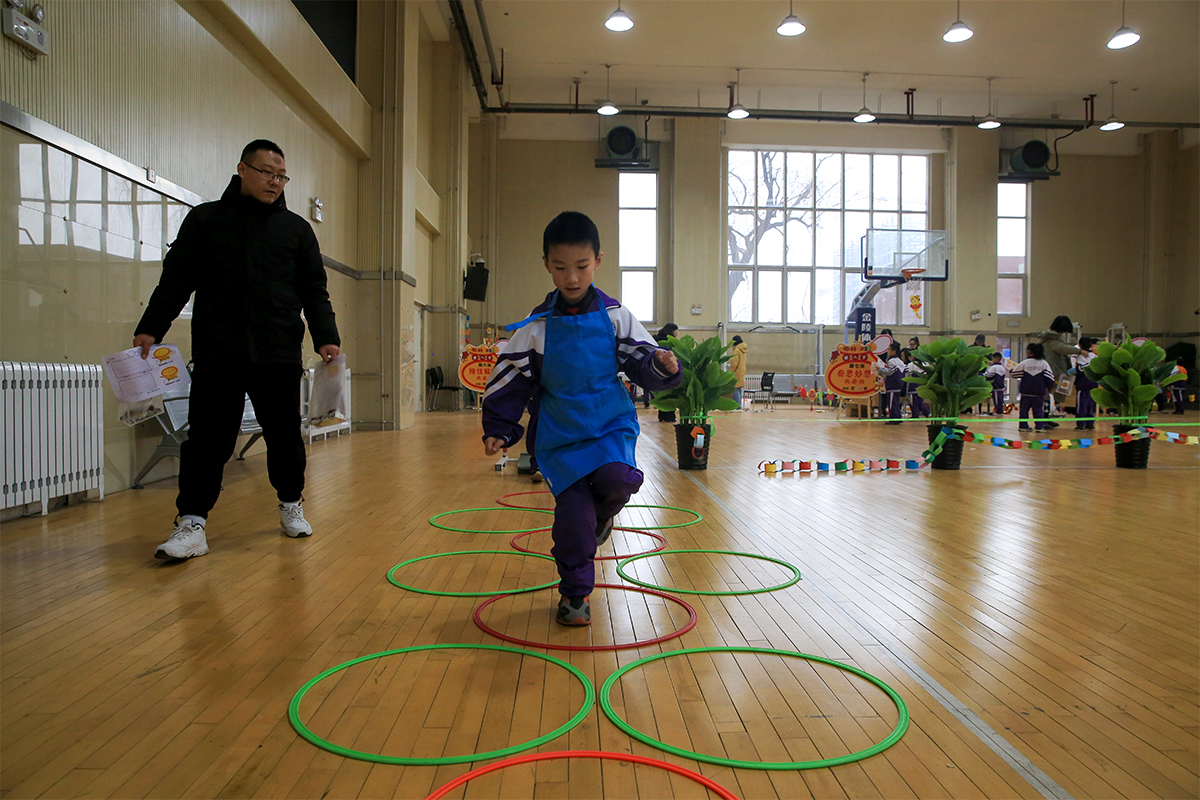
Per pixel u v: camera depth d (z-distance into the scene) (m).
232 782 1.28
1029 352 10.44
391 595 2.46
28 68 3.76
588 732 1.48
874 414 13.12
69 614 2.21
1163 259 19.08
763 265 19.23
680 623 2.19
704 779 1.28
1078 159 19.30
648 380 2.09
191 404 2.94
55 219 3.97
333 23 9.58
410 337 10.52
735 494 4.84
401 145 9.89
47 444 3.75
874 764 1.36
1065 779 1.31
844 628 2.15
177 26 5.23
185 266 2.92
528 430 2.25
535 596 2.47
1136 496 4.77
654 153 18.38
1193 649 1.99
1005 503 4.50
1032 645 2.01
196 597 2.40
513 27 13.92
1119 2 12.92
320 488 4.89
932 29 13.96
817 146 18.69
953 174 18.64
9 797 1.22
